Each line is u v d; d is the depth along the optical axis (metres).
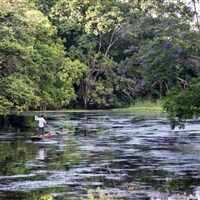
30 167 27.28
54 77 87.69
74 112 88.06
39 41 84.62
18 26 65.75
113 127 54.03
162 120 64.69
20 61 58.91
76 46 104.69
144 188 21.62
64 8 104.56
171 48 41.06
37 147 36.53
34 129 52.78
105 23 99.81
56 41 99.75
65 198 19.81
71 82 94.38
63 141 40.81
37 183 22.89
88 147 36.50
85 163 28.67
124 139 42.00
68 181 23.34
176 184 22.41
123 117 71.56
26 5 79.56
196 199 19.58
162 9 43.94
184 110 35.88
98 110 97.06
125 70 50.31
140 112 87.38
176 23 42.44
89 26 100.69
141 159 30.12
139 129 51.56
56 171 25.94
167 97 36.72
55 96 87.19
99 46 105.56
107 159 30.11
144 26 47.25
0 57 56.12
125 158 30.53
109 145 37.69
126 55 108.69
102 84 100.31
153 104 102.31
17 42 63.16
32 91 61.88
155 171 25.78
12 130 51.56
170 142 39.53
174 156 31.33
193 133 47.12
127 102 104.38
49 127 53.72
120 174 25.03
